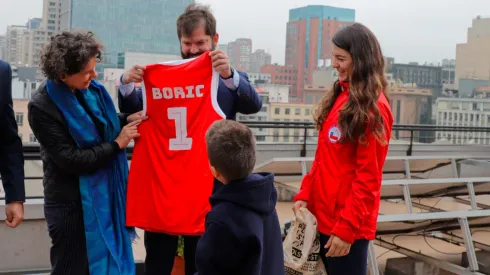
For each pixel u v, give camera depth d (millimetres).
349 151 2662
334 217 2744
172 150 2797
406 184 4988
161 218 2801
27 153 4332
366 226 2629
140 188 2852
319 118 2846
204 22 2871
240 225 2049
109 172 2803
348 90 2678
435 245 5367
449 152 10234
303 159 5742
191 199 2770
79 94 2678
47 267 4395
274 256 2244
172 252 2947
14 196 2814
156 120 2824
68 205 2668
